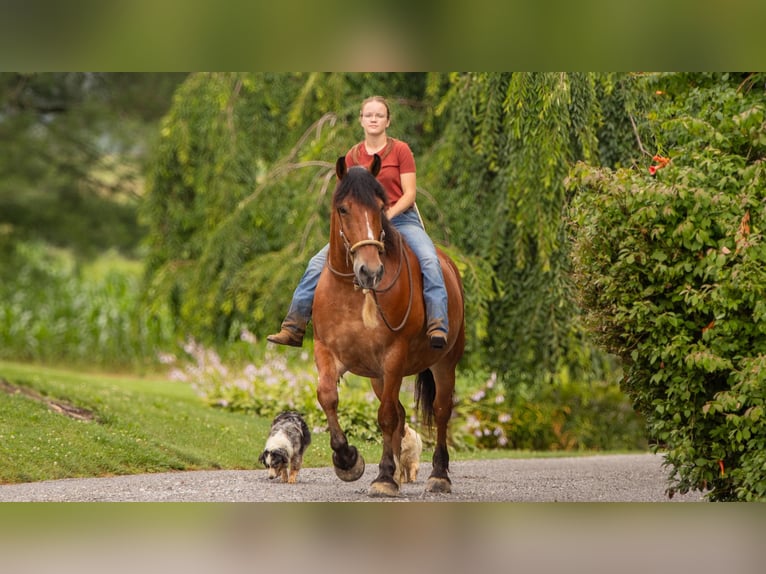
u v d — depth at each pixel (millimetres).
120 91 37344
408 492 10602
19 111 37094
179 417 16625
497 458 16781
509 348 17688
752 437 9203
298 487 11188
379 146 10055
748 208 9023
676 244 9305
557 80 14461
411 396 18641
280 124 20297
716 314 9016
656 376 9508
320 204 18062
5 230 37594
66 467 12141
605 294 9641
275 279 18062
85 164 38406
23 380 17750
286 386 19109
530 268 16828
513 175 15445
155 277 20938
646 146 15047
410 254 9758
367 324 9055
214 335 20328
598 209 9617
